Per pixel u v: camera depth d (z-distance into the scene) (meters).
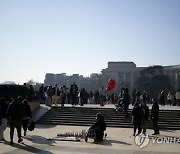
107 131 21.16
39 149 13.31
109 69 145.00
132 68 142.25
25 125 17.80
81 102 33.34
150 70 105.81
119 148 14.05
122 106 26.86
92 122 25.19
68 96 38.62
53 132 19.86
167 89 98.31
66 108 28.84
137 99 36.50
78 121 25.53
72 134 17.59
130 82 140.88
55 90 31.80
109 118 25.86
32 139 16.48
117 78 140.75
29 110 17.98
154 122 19.83
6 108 16.08
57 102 34.59
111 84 34.78
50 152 12.62
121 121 25.16
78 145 14.66
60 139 16.30
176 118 25.64
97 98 41.06
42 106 29.97
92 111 27.77
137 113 18.77
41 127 22.98
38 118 26.44
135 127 18.75
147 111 19.73
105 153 12.71
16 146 14.08
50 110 28.52
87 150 13.30
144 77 104.38
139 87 103.25
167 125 23.97
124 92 26.12
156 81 99.75
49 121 25.80
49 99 30.41
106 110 27.66
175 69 124.44
